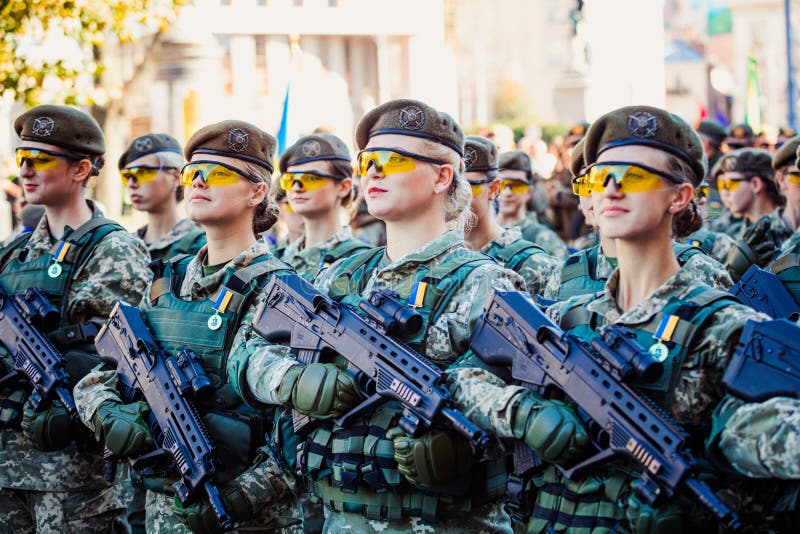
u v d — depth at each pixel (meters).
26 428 5.69
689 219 4.23
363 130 4.84
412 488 4.39
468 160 7.20
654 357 3.77
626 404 3.73
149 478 5.27
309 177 7.64
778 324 3.59
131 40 13.02
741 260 6.46
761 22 53.72
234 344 5.18
